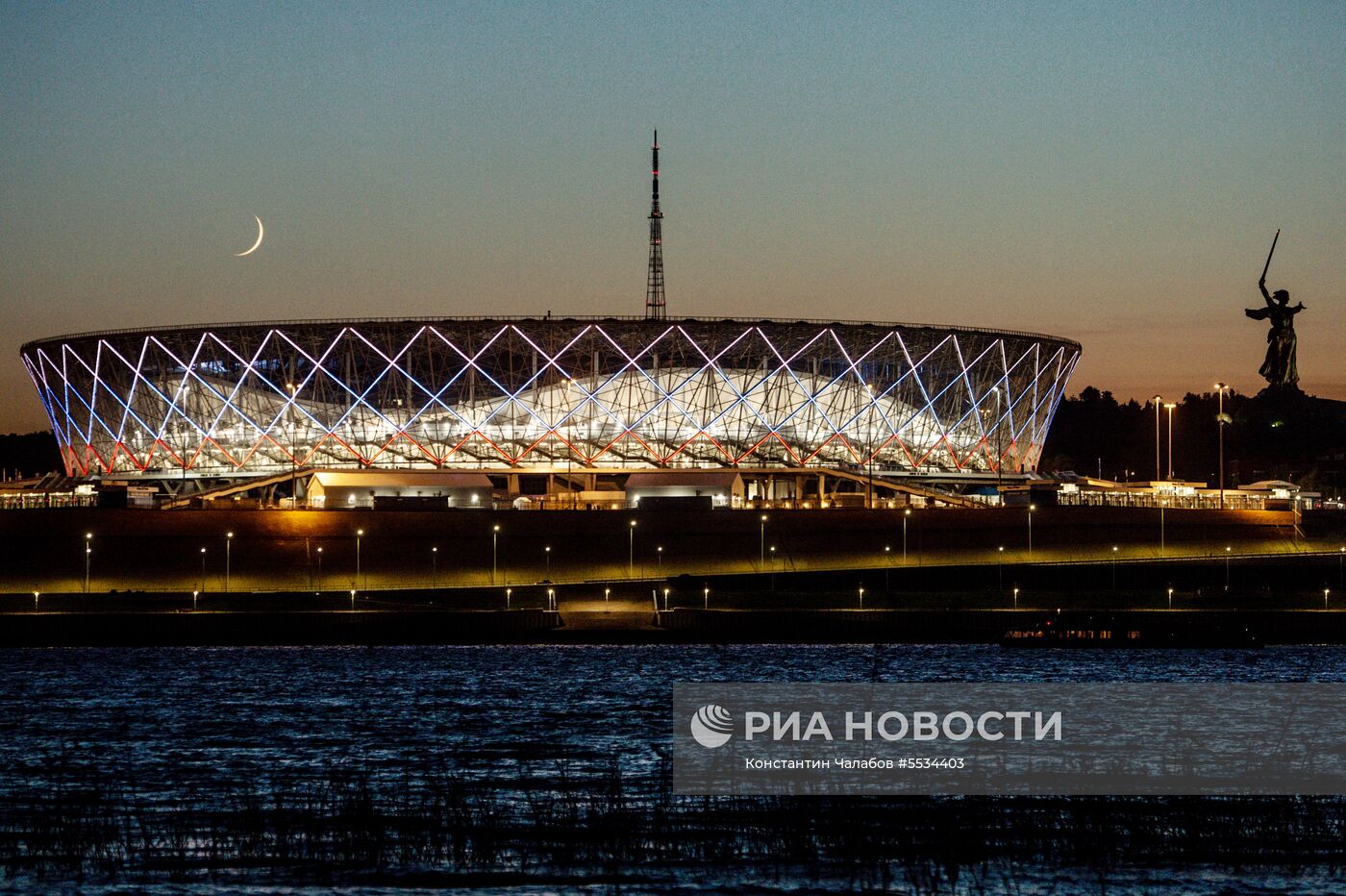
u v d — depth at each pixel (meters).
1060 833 50.22
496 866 45.91
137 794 58.50
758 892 43.59
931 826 51.16
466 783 59.38
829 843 48.56
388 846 48.00
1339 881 44.31
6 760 65.00
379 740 69.06
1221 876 44.78
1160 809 54.25
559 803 55.25
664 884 44.34
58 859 46.34
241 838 48.91
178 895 43.16
